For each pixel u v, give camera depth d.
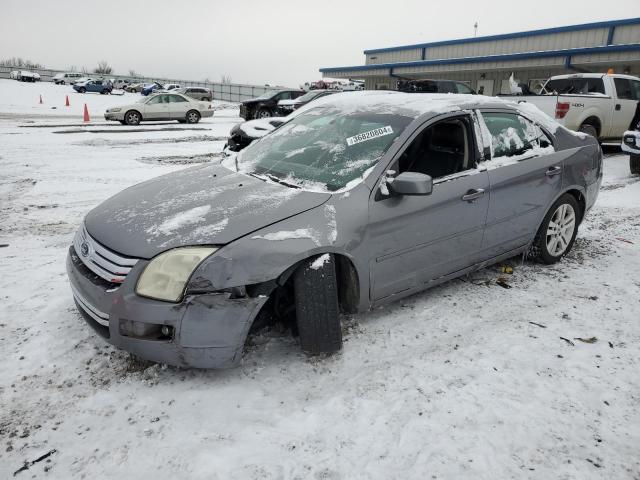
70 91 48.91
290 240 2.58
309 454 2.15
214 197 2.93
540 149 4.06
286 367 2.77
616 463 2.13
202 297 2.41
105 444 2.20
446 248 3.39
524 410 2.45
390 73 34.22
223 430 2.29
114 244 2.59
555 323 3.33
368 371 2.75
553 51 23.56
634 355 2.95
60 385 2.60
